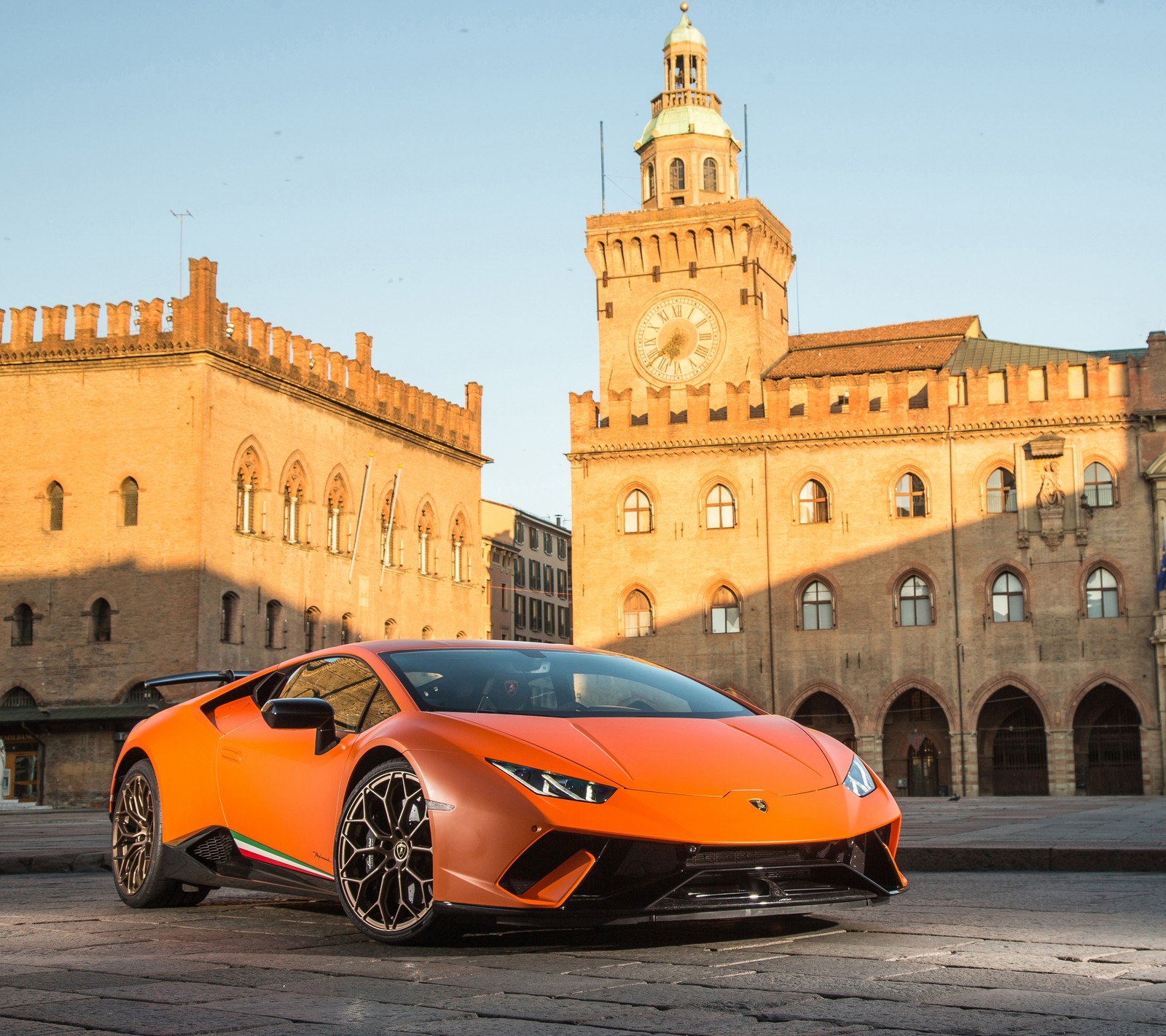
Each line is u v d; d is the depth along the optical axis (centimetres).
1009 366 6594
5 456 6097
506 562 11269
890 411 6719
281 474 6419
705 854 750
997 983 662
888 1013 592
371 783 817
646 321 7569
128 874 1066
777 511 6812
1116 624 6356
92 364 6028
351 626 6938
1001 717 6644
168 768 1038
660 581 6919
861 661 6625
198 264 5938
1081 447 6481
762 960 736
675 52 8025
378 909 805
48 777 5844
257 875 938
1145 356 6450
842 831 786
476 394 8362
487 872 748
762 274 7550
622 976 690
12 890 1310
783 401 6844
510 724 816
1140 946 780
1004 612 6512
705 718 901
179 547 5866
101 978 709
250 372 6200
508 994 642
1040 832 1998
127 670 5859
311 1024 580
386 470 7325
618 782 763
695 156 7825
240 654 6081
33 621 5997
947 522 6606
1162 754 6206
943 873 1476
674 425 6975
